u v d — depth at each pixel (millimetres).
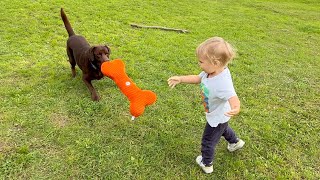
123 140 1548
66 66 2256
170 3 4914
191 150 1521
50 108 1742
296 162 1500
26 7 3539
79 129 1595
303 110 1969
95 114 1728
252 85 2264
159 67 2412
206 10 4879
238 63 2664
